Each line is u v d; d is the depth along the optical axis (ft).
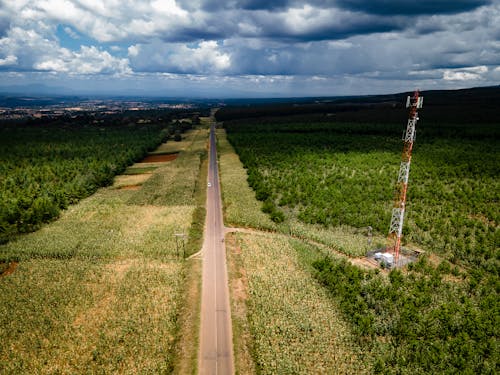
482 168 442.91
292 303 198.59
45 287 215.31
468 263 242.17
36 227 304.91
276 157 555.69
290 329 177.06
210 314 192.24
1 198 339.77
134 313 190.49
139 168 547.49
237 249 267.80
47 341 172.24
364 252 256.73
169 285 217.36
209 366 158.30
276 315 187.73
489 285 212.23
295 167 499.51
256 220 318.04
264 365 155.94
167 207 358.02
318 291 210.38
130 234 292.20
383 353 163.02
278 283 216.74
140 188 431.43
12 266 247.70
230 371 155.94
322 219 311.68
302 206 356.79
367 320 175.11
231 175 480.23
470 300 196.85
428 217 315.58
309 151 594.24
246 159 543.39
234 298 205.77
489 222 304.91
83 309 195.83
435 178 416.87
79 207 359.25
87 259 251.60
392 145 624.18
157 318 187.42
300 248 264.31
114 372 154.10
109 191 428.15
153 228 304.09
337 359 159.02
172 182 452.35
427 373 150.41
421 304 192.54
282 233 299.79
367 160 510.58
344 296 199.62
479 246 252.01
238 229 308.40
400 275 217.77
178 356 164.14
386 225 291.17
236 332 178.29
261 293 206.59
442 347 162.20
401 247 264.72
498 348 162.91
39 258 253.44
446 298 201.98
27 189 373.20
